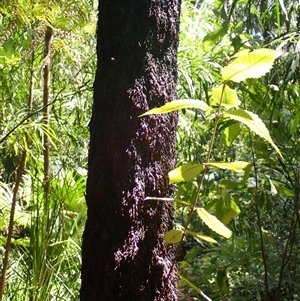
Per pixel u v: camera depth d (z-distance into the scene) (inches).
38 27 94.7
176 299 62.7
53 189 100.9
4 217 119.2
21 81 110.7
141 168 57.0
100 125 58.1
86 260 59.0
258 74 45.2
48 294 94.8
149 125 57.1
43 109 97.8
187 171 51.2
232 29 101.4
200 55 113.1
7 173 115.8
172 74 60.0
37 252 92.2
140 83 56.9
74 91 105.3
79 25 94.4
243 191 99.7
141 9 57.2
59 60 100.7
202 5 126.3
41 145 91.4
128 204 56.4
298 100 87.1
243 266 109.5
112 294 56.5
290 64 77.6
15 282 102.2
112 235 57.0
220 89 48.6
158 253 58.2
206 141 109.3
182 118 108.3
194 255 111.1
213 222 53.5
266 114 94.2
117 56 57.3
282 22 94.4
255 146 98.1
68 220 105.0
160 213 58.4
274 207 106.4
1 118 95.7
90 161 59.4
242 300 109.0
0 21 108.3
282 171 99.4
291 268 108.8
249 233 109.1
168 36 58.9
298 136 99.1
